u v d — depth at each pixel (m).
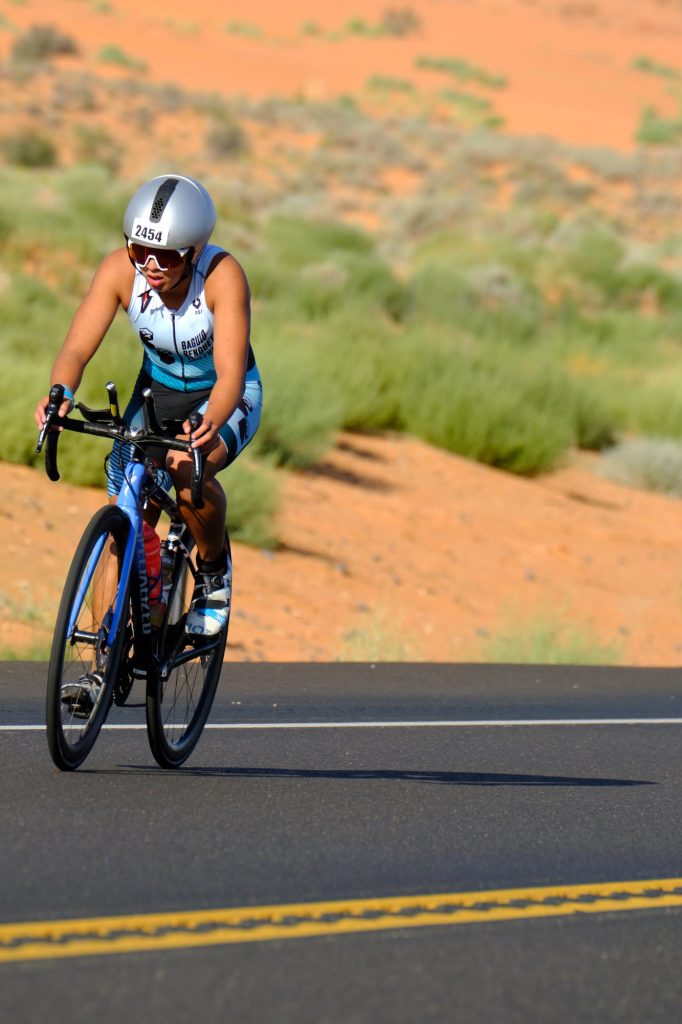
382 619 40.28
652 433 76.31
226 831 16.86
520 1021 11.71
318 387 57.91
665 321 110.06
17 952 12.37
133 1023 10.98
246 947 12.91
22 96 172.88
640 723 27.47
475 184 182.38
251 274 81.50
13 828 16.36
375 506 52.72
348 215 152.12
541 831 18.05
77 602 17.38
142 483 17.86
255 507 44.81
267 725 25.14
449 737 25.00
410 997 12.02
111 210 96.88
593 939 13.88
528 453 62.66
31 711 24.45
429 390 63.62
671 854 17.28
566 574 49.81
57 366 17.70
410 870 15.82
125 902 13.95
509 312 94.88
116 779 19.30
